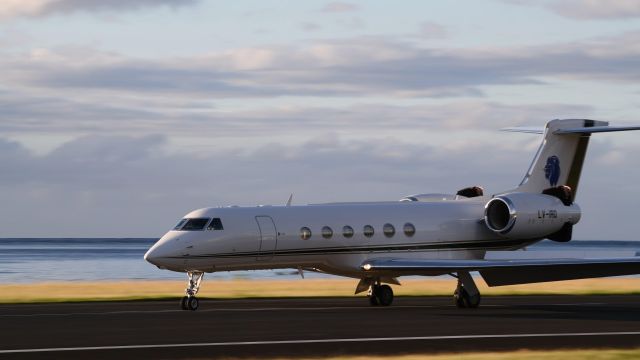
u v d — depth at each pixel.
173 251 94.38
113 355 57.16
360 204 109.94
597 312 92.94
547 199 114.75
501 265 96.88
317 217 104.31
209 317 83.88
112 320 80.38
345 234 105.44
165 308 95.75
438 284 151.62
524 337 68.06
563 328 74.81
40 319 81.25
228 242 97.31
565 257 101.81
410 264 100.62
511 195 112.81
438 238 112.56
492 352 59.62
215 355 57.38
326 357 56.69
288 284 146.12
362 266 105.44
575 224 117.31
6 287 133.75
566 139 119.25
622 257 101.31
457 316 87.00
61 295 117.62
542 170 117.94
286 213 102.75
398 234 109.50
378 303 104.62
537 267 100.31
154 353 58.19
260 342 64.06
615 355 57.31
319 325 76.31
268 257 100.31
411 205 113.12
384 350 60.34
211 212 98.75
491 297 120.19
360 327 74.81
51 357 56.25
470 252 115.38
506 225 112.88
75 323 77.38
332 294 121.69
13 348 60.44
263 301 108.88
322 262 104.69
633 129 112.56
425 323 78.88
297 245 102.00
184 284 144.25
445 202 116.56
